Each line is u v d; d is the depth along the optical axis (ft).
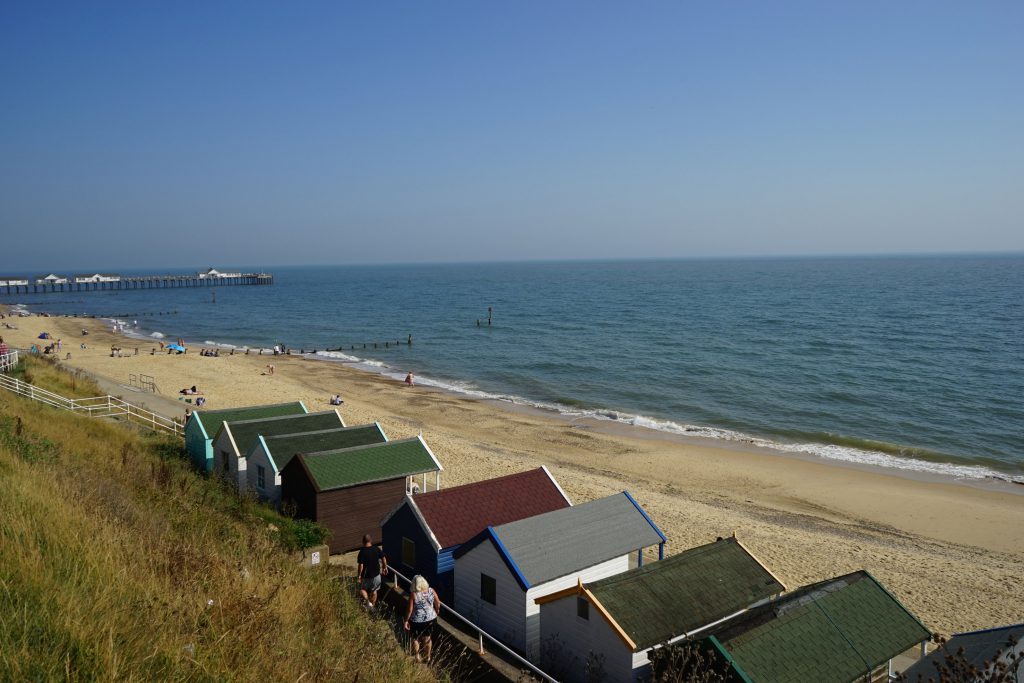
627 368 233.76
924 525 98.68
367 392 200.54
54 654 19.08
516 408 181.57
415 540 63.82
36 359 164.45
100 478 50.31
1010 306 393.09
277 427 91.15
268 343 326.24
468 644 47.24
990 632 43.96
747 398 186.80
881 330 304.09
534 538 58.23
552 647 50.90
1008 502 108.78
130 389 167.84
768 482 118.32
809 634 43.39
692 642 41.75
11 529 26.66
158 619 23.67
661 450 139.03
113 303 575.79
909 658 55.11
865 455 136.26
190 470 88.84
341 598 42.73
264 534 57.26
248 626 26.07
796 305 436.35
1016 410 165.68
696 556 55.11
